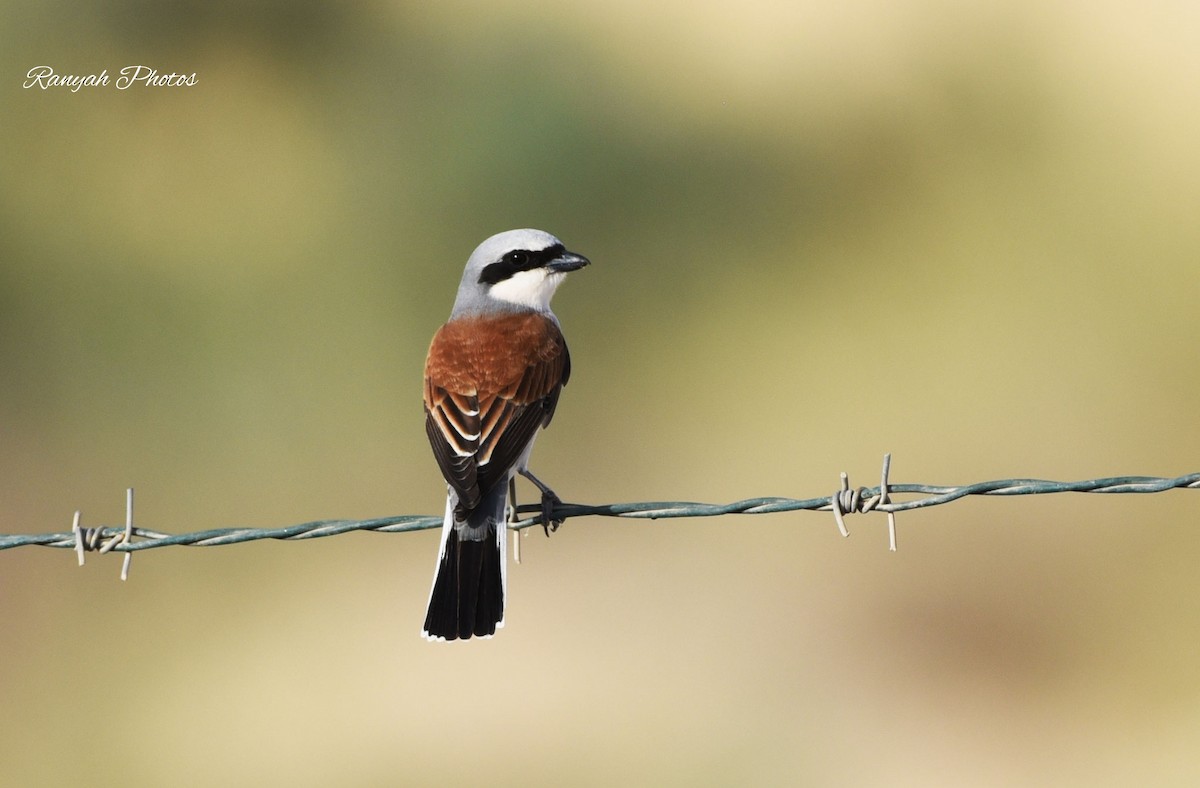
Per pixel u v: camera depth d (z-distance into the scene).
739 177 16.44
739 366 15.09
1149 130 16.75
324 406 14.31
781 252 16.08
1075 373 14.54
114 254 15.43
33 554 12.09
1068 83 17.03
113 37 16.66
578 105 16.58
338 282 15.41
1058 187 16.45
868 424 14.04
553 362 7.58
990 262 15.75
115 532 6.48
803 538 12.60
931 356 14.91
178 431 13.97
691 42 17.45
